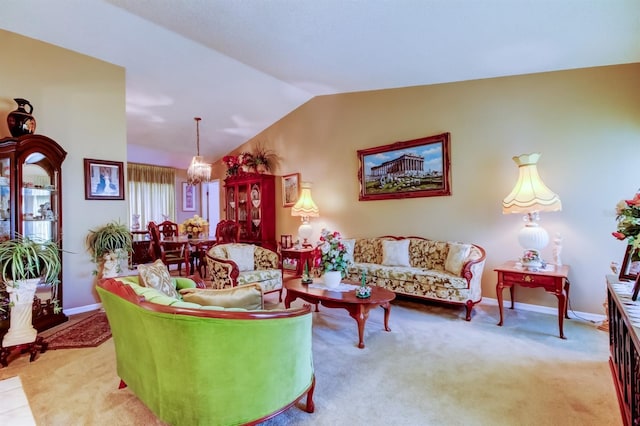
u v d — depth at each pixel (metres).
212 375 1.46
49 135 3.53
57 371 2.33
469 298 3.35
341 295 2.92
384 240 4.51
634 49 2.79
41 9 2.98
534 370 2.27
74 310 3.71
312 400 1.86
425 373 2.25
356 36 2.97
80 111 3.77
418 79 4.09
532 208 3.07
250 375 1.53
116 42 3.57
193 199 8.48
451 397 1.95
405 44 3.04
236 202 6.55
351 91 5.01
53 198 3.35
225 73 4.41
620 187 3.12
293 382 1.70
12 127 3.05
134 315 1.60
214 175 7.93
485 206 3.87
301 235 5.36
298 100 5.59
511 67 3.42
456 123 4.07
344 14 2.61
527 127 3.60
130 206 7.26
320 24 2.82
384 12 2.52
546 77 3.48
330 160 5.39
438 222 4.23
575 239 3.33
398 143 4.52
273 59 3.76
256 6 2.65
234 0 2.62
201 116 5.65
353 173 5.10
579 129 3.31
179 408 1.52
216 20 2.98
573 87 3.34
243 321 1.45
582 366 2.31
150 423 1.74
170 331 1.43
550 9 2.24
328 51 3.39
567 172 3.37
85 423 1.74
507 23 2.48
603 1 2.10
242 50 3.59
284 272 5.88
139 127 5.87
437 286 3.52
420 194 4.34
